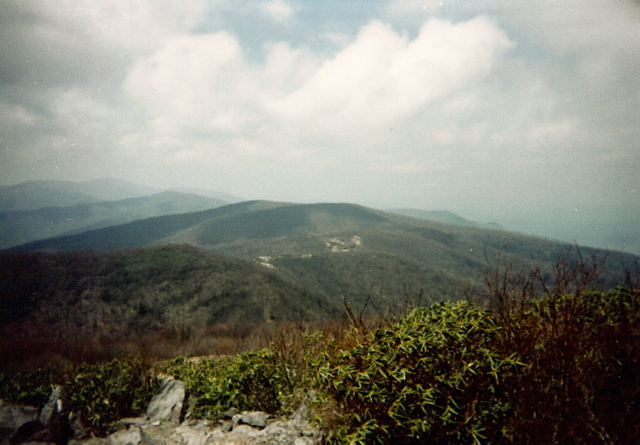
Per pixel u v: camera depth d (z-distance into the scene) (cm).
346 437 208
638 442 207
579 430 207
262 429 322
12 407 306
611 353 221
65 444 295
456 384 207
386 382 216
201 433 316
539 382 210
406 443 211
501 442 207
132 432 300
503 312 240
